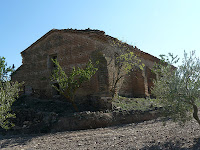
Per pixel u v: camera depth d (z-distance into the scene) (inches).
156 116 571.5
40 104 680.4
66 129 476.1
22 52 894.4
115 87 670.5
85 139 340.8
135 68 884.6
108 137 339.3
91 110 617.3
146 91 885.2
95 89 660.7
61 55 768.3
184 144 245.1
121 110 565.0
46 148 300.2
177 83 263.6
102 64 660.1
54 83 797.2
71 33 751.7
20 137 424.5
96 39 683.4
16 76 887.1
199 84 257.4
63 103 690.8
